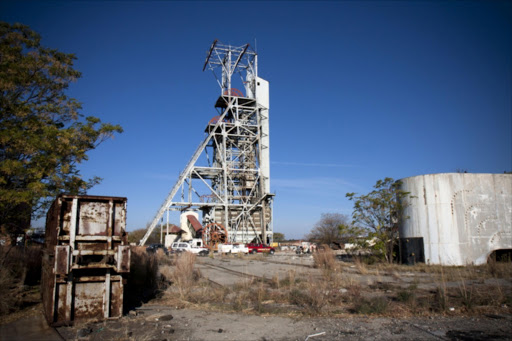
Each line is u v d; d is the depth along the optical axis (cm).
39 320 945
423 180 2745
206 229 5672
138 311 1064
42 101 1741
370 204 2859
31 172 1476
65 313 902
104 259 967
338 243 6134
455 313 1012
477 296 1205
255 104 6372
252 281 1585
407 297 1167
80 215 972
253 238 5900
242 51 6397
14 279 1285
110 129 1773
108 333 826
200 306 1125
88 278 945
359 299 1126
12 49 1619
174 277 1738
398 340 772
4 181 1419
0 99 1514
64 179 1619
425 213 2703
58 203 948
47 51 1741
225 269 2452
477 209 2655
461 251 2588
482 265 2431
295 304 1166
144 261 1560
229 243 5291
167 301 1219
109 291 963
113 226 1006
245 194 6134
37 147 1483
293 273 1759
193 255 2070
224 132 5994
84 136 1680
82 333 814
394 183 2891
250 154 6238
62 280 908
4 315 991
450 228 2625
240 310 1063
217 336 807
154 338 791
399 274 1994
